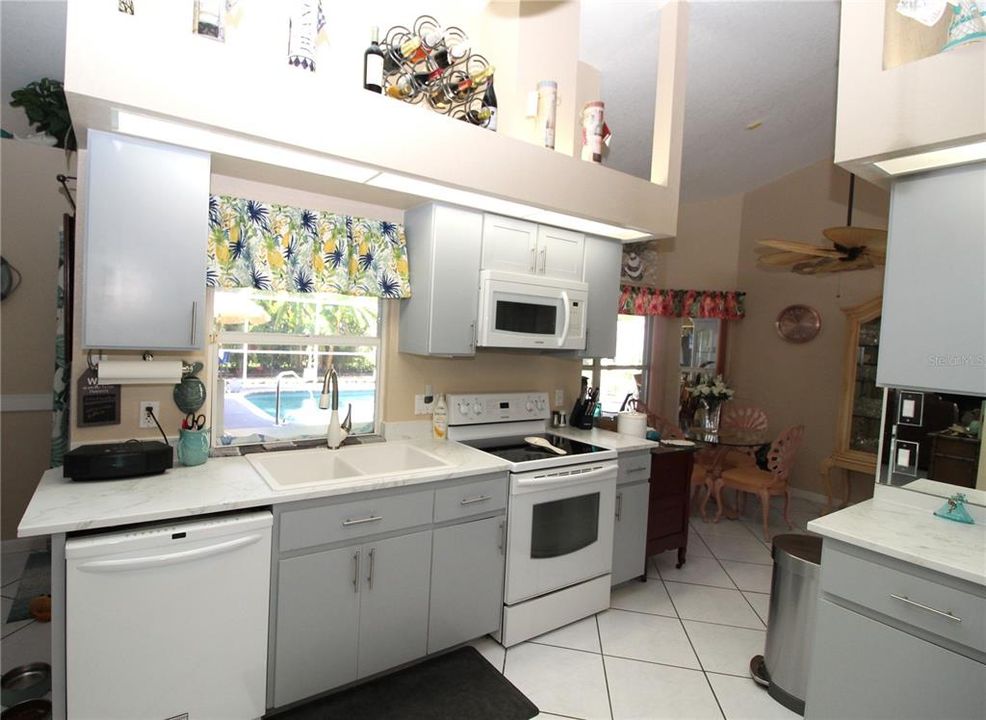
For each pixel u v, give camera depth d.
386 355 2.76
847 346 4.59
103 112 1.57
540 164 2.37
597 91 3.08
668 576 3.30
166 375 2.01
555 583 2.56
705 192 5.43
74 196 2.70
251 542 1.73
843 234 2.96
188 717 1.67
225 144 1.81
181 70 1.59
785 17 2.80
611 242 3.17
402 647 2.13
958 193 1.75
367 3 2.27
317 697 2.06
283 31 2.05
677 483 3.32
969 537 1.67
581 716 2.03
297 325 2.54
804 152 4.63
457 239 2.52
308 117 1.80
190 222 1.83
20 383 2.93
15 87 2.99
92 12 1.47
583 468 2.63
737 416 5.14
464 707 2.04
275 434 2.52
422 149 2.05
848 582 1.70
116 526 1.60
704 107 3.69
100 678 1.53
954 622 1.47
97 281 1.71
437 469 2.21
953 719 1.48
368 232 2.50
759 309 5.34
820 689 1.77
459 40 2.53
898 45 1.74
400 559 2.09
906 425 2.03
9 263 2.88
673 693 2.18
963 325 1.75
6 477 2.92
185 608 1.63
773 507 4.80
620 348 5.31
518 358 3.25
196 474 1.98
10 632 2.28
